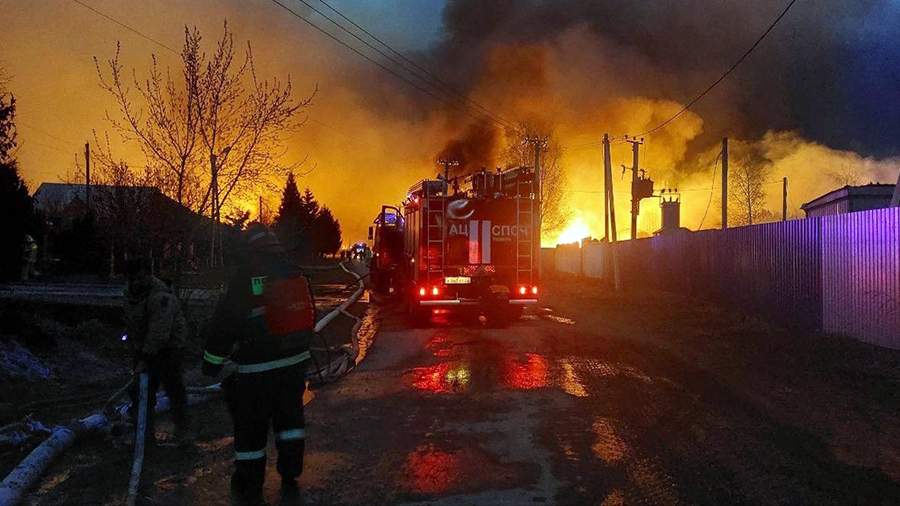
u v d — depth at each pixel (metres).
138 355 5.50
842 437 5.98
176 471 5.17
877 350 10.41
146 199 9.94
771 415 6.76
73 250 24.69
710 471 5.08
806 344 11.35
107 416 6.25
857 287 11.51
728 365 9.66
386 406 7.33
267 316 4.52
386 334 13.84
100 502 4.55
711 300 19.23
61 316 11.84
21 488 4.57
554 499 4.53
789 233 14.09
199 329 11.08
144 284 5.52
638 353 10.84
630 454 5.50
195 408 7.19
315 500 4.55
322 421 6.69
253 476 4.54
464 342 12.41
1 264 17.86
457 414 6.92
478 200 15.45
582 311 18.30
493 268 15.45
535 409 7.09
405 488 4.76
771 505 4.42
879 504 4.44
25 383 7.87
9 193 17.77
